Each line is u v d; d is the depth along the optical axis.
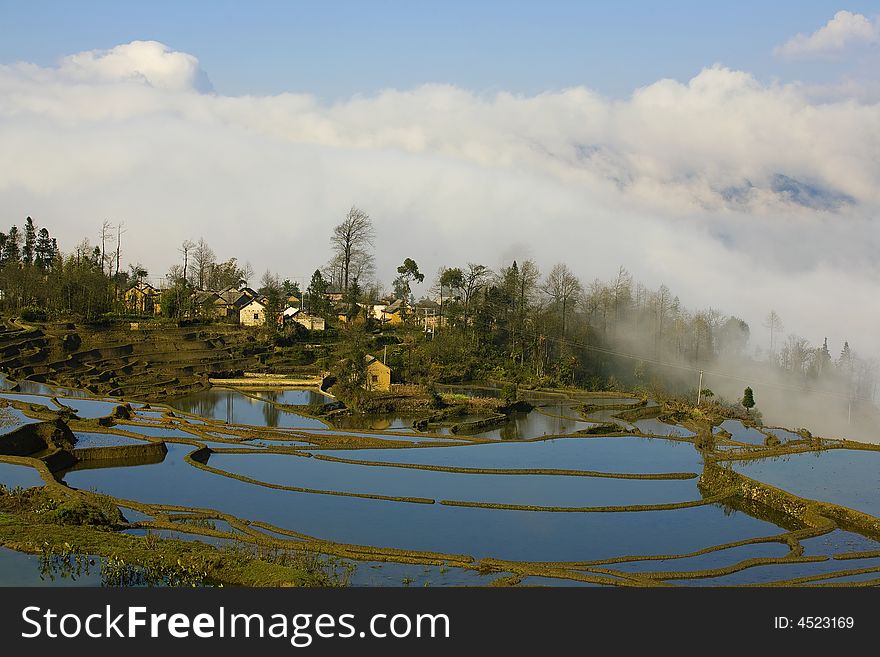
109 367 144.00
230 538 54.41
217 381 147.88
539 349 182.38
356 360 139.12
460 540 57.38
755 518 66.75
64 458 78.00
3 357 136.38
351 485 73.56
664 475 81.81
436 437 103.69
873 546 58.44
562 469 84.94
